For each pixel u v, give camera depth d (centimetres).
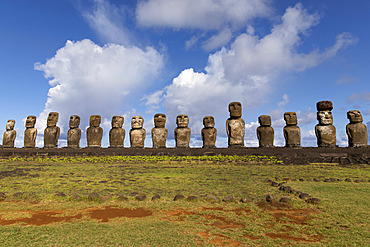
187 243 564
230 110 3244
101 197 945
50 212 799
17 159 2683
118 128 3478
